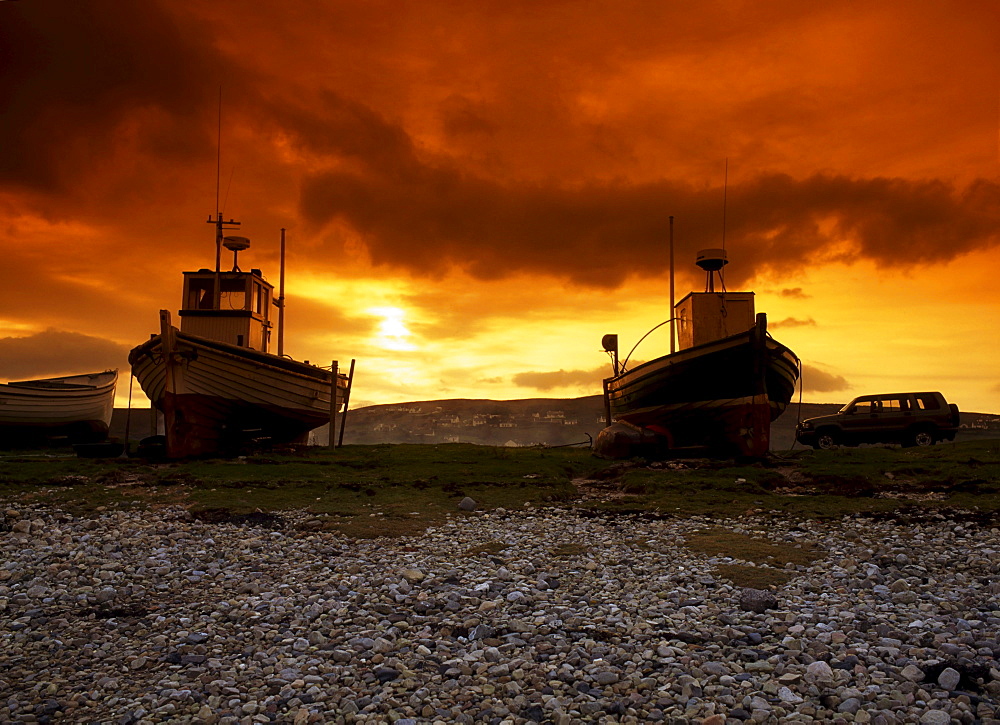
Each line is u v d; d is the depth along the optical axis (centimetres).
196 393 1986
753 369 1845
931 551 988
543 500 1425
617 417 2391
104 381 3112
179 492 1446
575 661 596
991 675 535
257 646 650
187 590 839
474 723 493
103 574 887
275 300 2605
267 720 500
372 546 1070
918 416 2377
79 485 1504
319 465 1773
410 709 512
